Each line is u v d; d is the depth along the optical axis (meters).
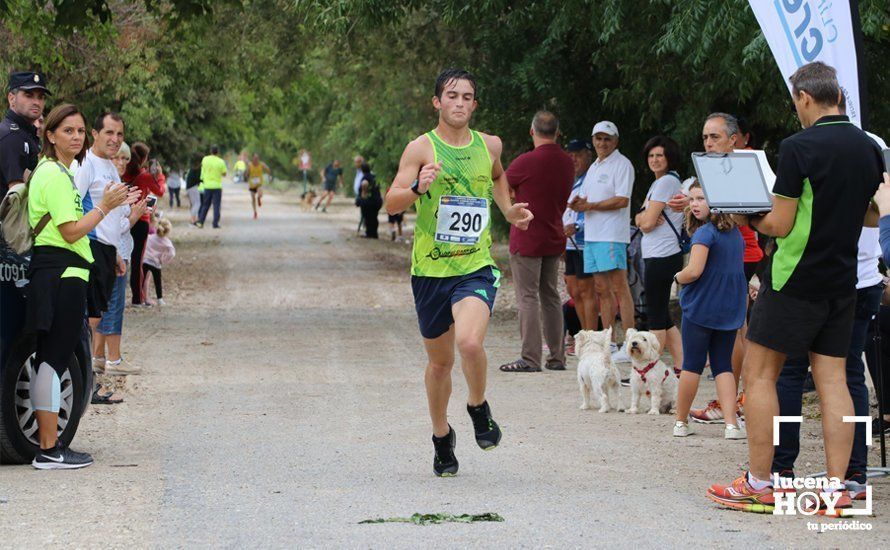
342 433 19.31
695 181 18.98
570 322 30.50
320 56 54.72
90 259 17.00
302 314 38.84
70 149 16.73
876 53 28.66
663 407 21.81
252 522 13.33
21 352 16.78
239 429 19.66
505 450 17.98
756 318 13.85
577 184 30.30
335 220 101.12
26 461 16.98
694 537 12.62
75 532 12.92
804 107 13.66
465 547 12.23
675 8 24.30
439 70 49.28
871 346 18.58
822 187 13.23
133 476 15.98
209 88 60.53
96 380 23.69
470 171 14.86
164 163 86.38
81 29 36.03
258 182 102.38
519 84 36.75
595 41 33.03
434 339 15.39
